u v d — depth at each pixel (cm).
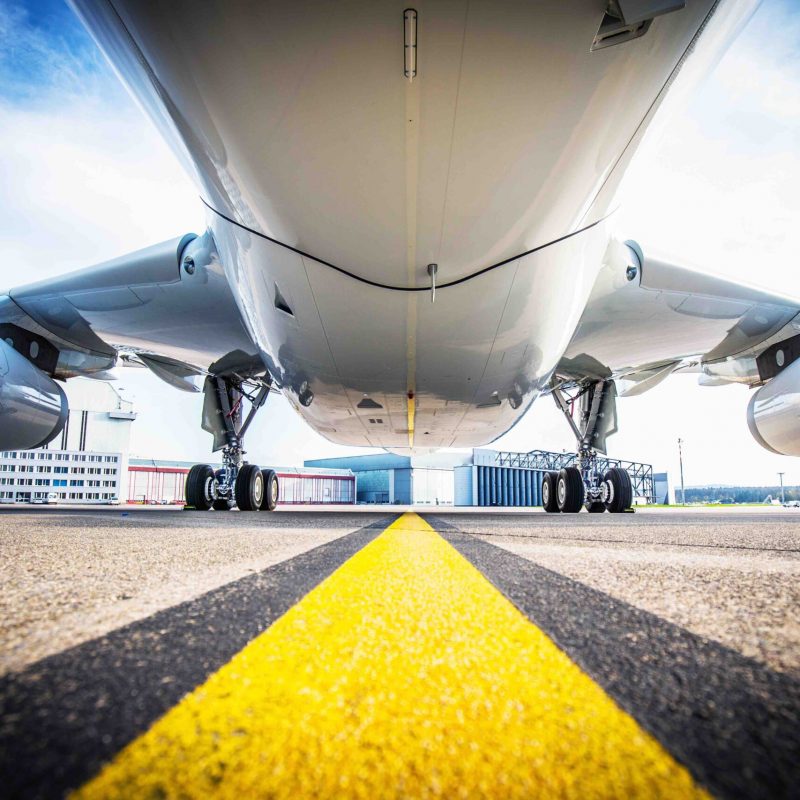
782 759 67
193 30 288
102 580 190
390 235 411
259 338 622
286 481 5941
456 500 5853
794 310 718
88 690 87
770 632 125
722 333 780
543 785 60
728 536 411
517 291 480
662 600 160
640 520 712
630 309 716
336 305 493
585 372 979
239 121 334
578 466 1079
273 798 57
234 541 346
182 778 61
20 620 133
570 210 418
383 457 6588
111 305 753
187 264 683
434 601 156
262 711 80
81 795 57
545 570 218
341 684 91
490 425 830
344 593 167
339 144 335
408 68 286
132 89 396
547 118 321
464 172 353
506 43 279
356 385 648
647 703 84
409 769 64
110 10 309
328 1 260
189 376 1115
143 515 821
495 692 88
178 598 159
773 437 727
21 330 810
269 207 409
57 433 788
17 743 69
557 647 112
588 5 267
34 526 500
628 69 309
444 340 538
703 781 61
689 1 286
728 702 85
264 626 128
